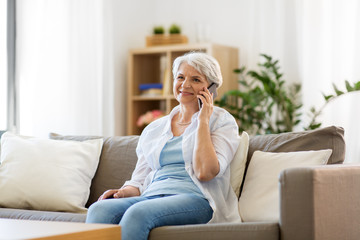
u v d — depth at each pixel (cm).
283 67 527
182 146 278
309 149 284
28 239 186
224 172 278
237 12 584
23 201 336
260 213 264
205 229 229
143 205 241
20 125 489
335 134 281
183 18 615
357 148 462
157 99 579
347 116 479
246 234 224
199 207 259
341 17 485
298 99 514
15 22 495
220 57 545
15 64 494
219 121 282
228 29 588
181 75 293
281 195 224
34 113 485
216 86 293
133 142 345
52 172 338
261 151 291
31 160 344
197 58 289
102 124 532
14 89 494
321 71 498
